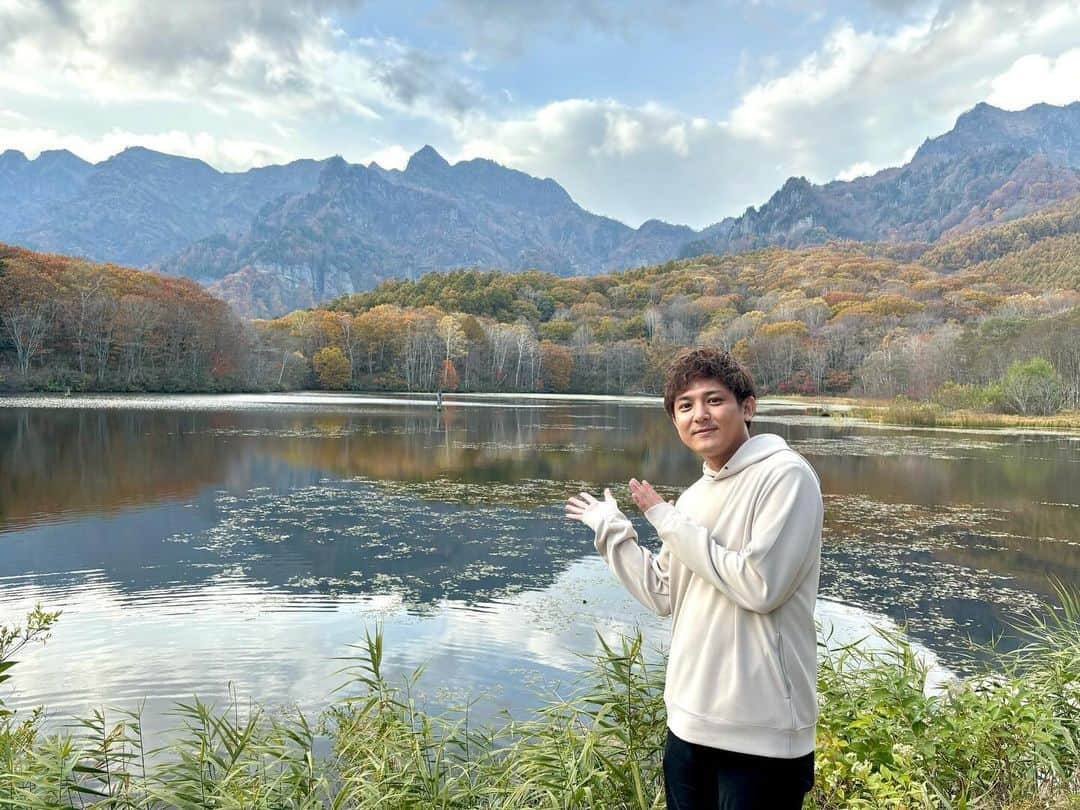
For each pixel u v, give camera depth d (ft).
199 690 19.29
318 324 278.87
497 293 404.16
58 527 38.42
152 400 164.04
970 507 48.29
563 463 68.90
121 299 205.05
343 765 10.75
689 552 5.04
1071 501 50.55
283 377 248.93
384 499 48.34
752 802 4.89
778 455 5.07
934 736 9.06
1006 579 31.53
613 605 26.94
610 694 9.73
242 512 43.27
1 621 24.43
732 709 4.95
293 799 9.77
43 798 8.85
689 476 61.67
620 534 6.12
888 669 10.98
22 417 105.19
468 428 108.68
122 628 23.84
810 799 8.22
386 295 413.59
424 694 19.13
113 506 44.11
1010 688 10.09
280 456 68.74
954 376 193.77
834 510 47.11
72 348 194.59
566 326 355.77
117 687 19.42
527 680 20.17
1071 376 167.53
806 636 5.04
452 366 288.71
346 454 71.87
